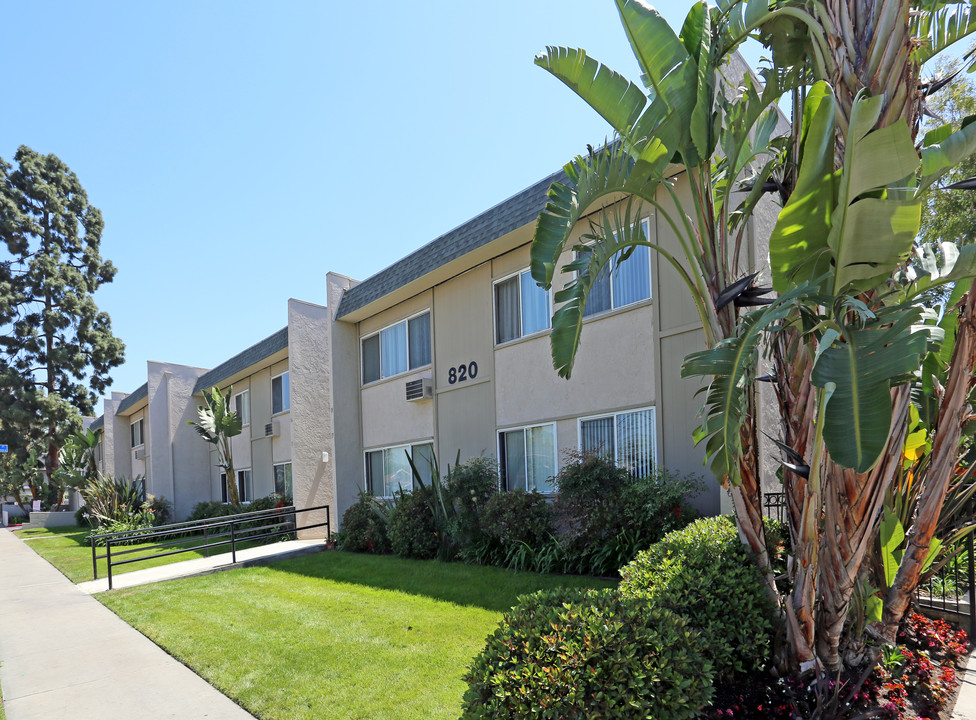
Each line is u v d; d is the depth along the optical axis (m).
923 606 5.67
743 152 5.05
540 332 10.54
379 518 12.20
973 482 5.21
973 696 4.05
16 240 34.41
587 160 4.50
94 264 36.97
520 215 10.19
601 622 3.31
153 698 5.02
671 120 4.21
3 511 35.47
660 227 8.87
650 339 8.91
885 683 4.00
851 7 3.71
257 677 5.21
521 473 10.96
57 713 4.87
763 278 7.36
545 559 8.44
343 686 4.87
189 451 24.70
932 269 4.63
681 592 4.14
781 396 4.31
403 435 13.84
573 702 2.92
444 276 12.49
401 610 7.04
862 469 2.78
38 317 34.53
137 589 9.87
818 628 3.97
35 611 8.73
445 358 12.70
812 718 3.64
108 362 36.84
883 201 3.10
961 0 4.11
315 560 11.43
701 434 4.14
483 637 5.81
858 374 2.97
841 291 3.49
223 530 18.59
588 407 9.74
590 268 4.30
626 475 8.51
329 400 16.44
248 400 21.69
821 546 3.94
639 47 4.19
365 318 15.20
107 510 20.34
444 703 4.40
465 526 9.88
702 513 8.09
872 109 3.00
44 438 35.25
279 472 19.47
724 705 3.85
